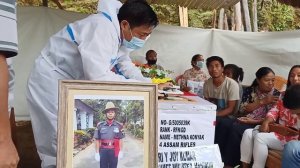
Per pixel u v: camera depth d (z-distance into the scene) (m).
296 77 4.02
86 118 1.55
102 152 1.56
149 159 1.62
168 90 2.46
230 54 6.60
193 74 5.97
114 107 1.59
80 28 1.99
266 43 6.33
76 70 2.13
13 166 0.96
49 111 2.13
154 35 6.48
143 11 1.97
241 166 3.94
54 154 2.20
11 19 0.95
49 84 2.12
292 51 6.12
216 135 4.29
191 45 6.64
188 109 1.96
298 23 10.30
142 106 1.63
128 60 2.47
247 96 4.60
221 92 4.65
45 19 5.88
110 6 2.00
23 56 5.80
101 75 1.85
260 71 4.42
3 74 0.93
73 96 1.54
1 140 0.93
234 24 7.36
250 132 3.73
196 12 10.37
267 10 10.19
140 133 1.62
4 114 0.93
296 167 2.92
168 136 1.94
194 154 1.98
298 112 3.04
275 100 4.20
